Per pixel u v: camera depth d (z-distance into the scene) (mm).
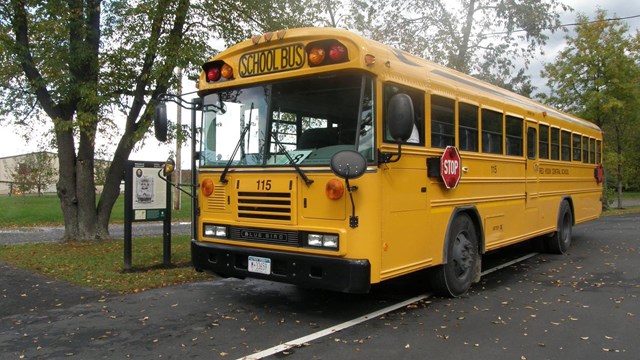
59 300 6762
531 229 9328
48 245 11328
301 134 5641
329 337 5246
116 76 11367
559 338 5234
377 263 5316
